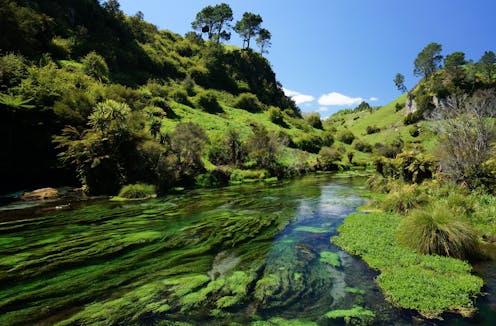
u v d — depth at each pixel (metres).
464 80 84.88
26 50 38.56
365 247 10.12
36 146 25.64
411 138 74.88
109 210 17.25
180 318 6.10
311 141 65.06
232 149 40.28
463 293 6.79
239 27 112.19
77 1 62.53
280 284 7.73
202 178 30.58
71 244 10.92
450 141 18.08
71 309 6.47
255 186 30.25
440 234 9.32
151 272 8.50
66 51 48.03
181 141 29.95
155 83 59.41
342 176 42.28
